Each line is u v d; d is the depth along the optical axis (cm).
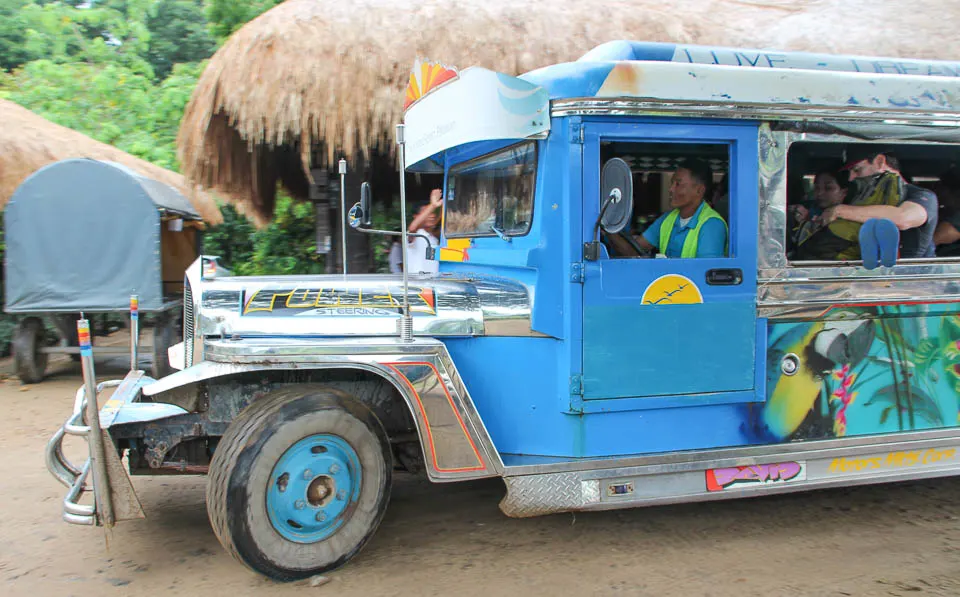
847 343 381
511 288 359
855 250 388
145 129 1430
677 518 409
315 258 942
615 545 373
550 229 342
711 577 340
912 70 407
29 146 841
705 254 361
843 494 449
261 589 324
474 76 335
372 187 857
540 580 335
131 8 1989
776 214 364
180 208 810
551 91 340
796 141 364
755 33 748
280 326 345
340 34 664
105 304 730
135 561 353
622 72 335
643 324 349
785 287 367
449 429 332
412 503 431
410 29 673
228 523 308
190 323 387
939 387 398
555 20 696
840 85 365
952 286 393
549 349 350
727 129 354
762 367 366
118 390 380
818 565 353
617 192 316
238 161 748
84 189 720
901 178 399
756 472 366
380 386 372
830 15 783
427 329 349
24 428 593
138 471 375
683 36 710
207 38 1972
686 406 359
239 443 312
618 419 354
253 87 650
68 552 363
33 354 755
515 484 338
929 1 795
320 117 647
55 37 1889
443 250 455
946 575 343
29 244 722
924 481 473
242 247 1094
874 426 388
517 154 369
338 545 331
